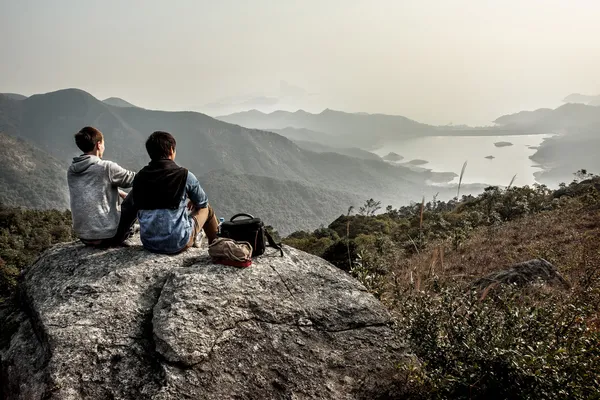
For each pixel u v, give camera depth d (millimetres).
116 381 3213
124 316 3777
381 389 3592
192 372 3291
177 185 4574
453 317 3814
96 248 4891
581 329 3615
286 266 4648
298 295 4281
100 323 3662
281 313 4016
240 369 3443
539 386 3084
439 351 3646
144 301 4000
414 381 3629
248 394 3291
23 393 3242
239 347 3607
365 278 6000
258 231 4684
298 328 3939
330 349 3832
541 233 14766
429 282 4723
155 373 3291
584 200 20391
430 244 15180
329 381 3561
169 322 3572
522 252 12094
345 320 4148
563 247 11719
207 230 5273
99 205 4742
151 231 4590
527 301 4664
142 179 4531
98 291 4035
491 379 3240
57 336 3486
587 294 5773
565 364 3225
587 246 10633
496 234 16656
